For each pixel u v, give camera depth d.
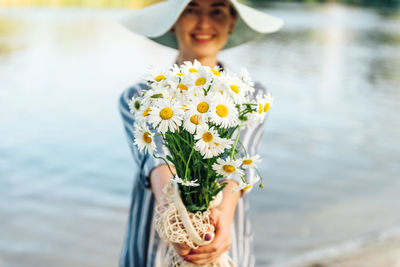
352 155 6.81
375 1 62.53
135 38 20.34
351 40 24.69
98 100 9.69
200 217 1.36
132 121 1.71
